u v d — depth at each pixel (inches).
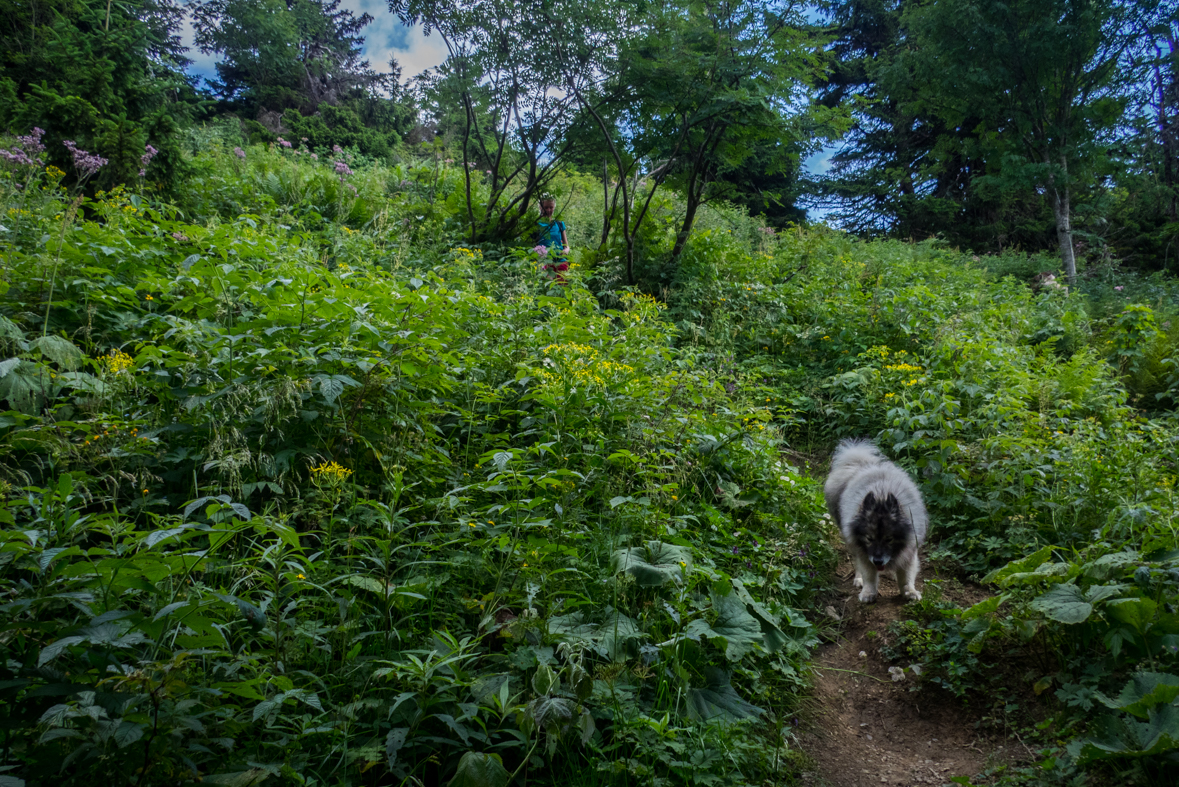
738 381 307.6
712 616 153.4
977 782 131.5
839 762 141.0
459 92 442.6
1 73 364.2
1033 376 320.5
